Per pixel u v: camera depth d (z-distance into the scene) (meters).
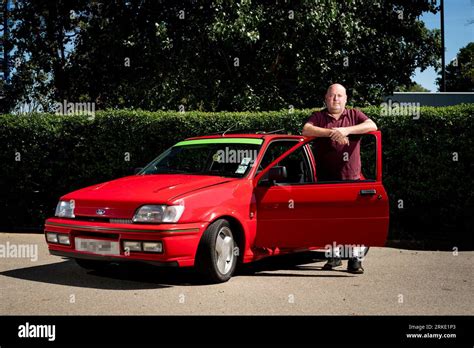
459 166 10.14
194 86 16.20
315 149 7.22
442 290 6.21
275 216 6.79
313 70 16.19
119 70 17.17
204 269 6.22
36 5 20.41
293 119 10.84
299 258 8.36
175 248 5.87
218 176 6.95
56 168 11.73
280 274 7.04
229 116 11.06
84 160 11.63
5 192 11.88
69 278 6.64
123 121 11.42
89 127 11.57
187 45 15.78
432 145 10.27
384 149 10.55
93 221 6.30
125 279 6.58
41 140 11.71
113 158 11.50
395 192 10.52
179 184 6.48
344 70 16.89
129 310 5.19
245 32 14.78
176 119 11.23
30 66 21.12
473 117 10.02
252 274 7.00
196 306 5.34
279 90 16.95
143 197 6.14
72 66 18.81
